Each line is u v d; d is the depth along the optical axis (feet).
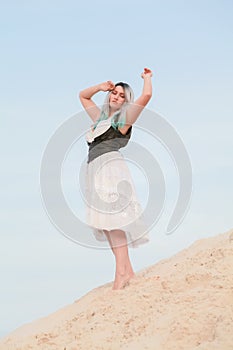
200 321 18.31
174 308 19.70
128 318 20.35
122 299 21.95
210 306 18.99
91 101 25.68
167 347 17.72
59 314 24.76
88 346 19.22
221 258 22.80
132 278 23.94
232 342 16.67
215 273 21.21
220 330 17.29
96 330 20.17
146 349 17.92
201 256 23.89
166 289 21.48
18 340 22.59
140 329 19.34
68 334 20.97
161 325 18.97
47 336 21.52
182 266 23.61
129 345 18.44
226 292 19.65
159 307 20.27
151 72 25.27
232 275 20.76
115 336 19.45
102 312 21.50
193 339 17.78
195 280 21.25
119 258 24.20
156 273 24.52
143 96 24.75
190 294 20.18
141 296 21.45
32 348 20.81
